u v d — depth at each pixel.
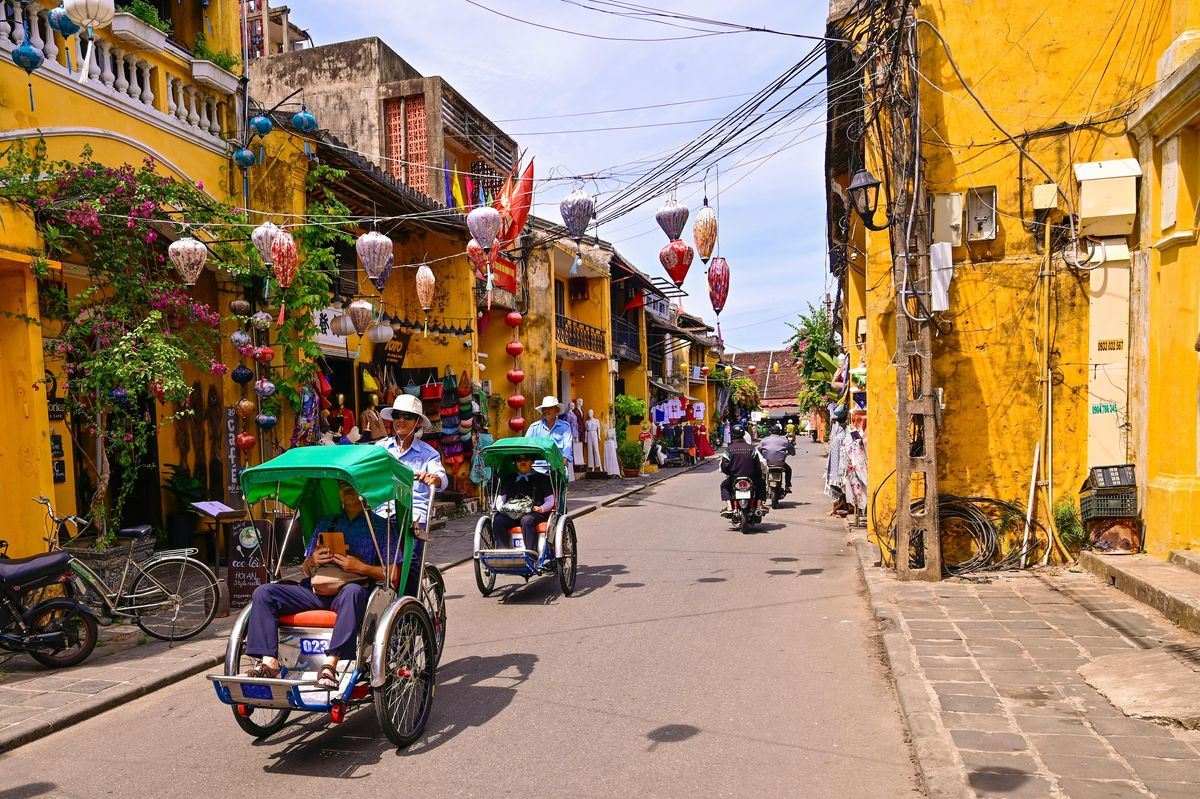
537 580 9.23
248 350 9.72
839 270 15.98
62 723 4.89
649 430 28.05
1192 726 4.05
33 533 7.47
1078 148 8.28
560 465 8.44
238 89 10.44
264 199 10.68
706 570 9.37
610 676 5.56
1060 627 6.04
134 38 8.77
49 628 5.91
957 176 8.50
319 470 4.35
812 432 49.91
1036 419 8.38
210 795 3.89
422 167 18.31
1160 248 7.53
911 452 8.49
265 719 4.93
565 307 25.08
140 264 8.16
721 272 8.09
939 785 3.49
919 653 5.51
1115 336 8.19
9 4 7.54
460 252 16.06
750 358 64.19
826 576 8.78
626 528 13.45
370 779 4.02
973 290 8.50
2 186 7.07
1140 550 7.87
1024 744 3.92
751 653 6.03
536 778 3.97
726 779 3.90
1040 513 8.37
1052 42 8.32
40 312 7.75
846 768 3.99
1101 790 3.40
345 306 13.08
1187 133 7.20
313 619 4.38
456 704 5.09
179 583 6.93
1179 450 7.36
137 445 8.01
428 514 5.29
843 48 9.14
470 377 16.02
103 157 8.46
